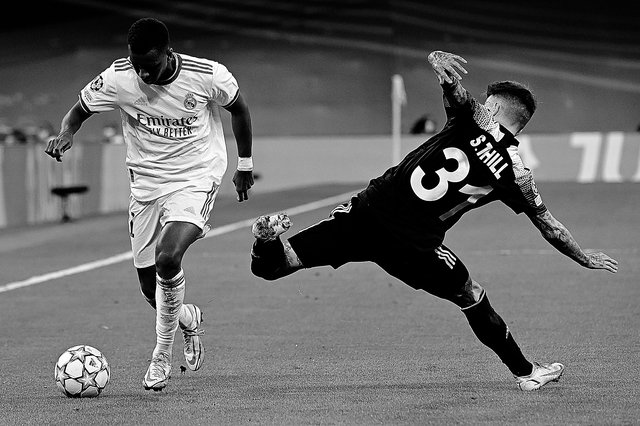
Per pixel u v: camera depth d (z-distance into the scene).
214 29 122.69
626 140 90.81
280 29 122.38
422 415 17.56
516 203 18.31
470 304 18.91
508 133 18.31
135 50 18.84
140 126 20.22
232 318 29.69
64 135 20.05
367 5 121.44
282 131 122.50
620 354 23.38
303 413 17.86
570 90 119.62
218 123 21.02
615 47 118.94
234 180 21.64
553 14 119.31
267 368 22.41
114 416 17.83
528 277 37.50
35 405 18.88
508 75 120.44
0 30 120.19
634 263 40.59
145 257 21.19
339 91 121.81
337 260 18.78
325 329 27.62
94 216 71.31
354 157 95.50
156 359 19.88
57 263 44.72
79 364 19.39
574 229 53.22
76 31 121.19
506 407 18.08
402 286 35.97
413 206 18.39
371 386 20.22
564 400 18.61
